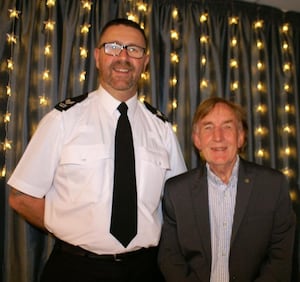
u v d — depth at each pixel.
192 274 1.33
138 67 1.37
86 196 1.25
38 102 1.77
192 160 1.97
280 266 1.30
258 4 2.19
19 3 1.79
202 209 1.33
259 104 2.13
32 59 1.78
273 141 2.12
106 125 1.37
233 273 1.25
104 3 1.89
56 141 1.32
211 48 2.06
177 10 2.03
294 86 2.22
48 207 1.35
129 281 1.29
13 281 1.65
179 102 1.99
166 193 1.42
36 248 1.71
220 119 1.34
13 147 1.71
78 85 1.81
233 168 1.37
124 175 1.29
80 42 1.83
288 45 2.23
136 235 1.28
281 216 1.33
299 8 2.24
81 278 1.26
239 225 1.27
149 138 1.46
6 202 1.69
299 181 2.18
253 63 2.14
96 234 1.23
